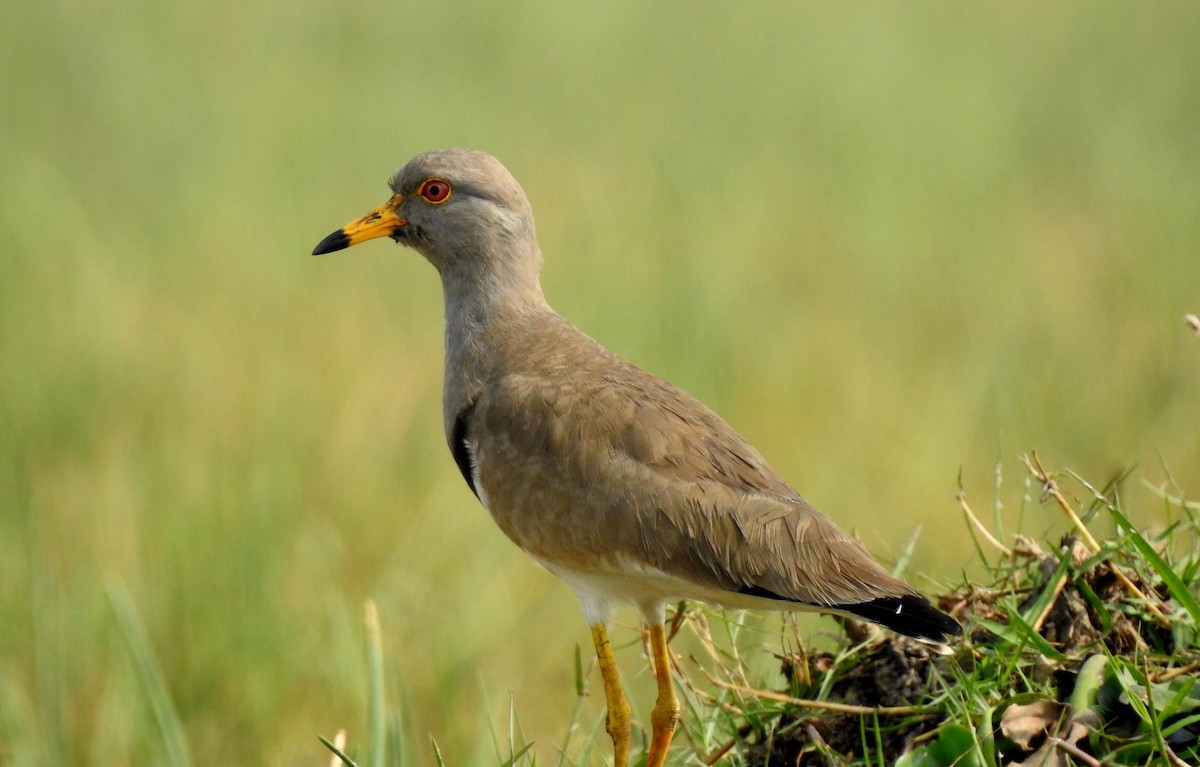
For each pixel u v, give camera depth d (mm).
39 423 14414
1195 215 19203
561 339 9164
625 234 18906
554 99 25516
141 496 13266
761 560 8031
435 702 10969
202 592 11789
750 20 30906
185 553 12188
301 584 12461
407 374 15297
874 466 13359
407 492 13672
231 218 19719
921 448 13492
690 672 10797
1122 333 15625
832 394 14820
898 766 7137
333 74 26766
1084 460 13234
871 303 17141
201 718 11125
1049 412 14062
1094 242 18438
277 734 11047
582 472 8359
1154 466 12484
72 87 25719
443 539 12914
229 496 12945
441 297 17672
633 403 8492
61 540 12805
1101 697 7031
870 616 7824
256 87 25672
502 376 9008
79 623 11641
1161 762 6758
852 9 31812
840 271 17969
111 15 30359
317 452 14102
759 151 22828
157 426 14500
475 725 10758
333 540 12891
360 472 13938
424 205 9664
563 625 12039
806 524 8078
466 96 25281
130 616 9906
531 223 9742
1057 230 19016
